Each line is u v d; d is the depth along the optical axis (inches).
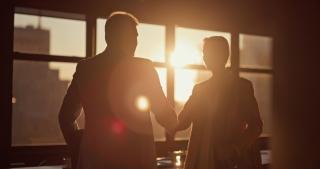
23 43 128.3
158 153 147.6
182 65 154.8
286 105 182.7
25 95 194.5
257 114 78.4
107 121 60.3
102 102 60.7
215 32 165.6
